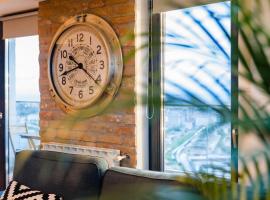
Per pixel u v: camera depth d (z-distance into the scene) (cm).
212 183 68
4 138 410
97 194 197
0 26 389
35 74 375
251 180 64
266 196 62
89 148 280
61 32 301
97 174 200
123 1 263
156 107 69
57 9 306
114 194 186
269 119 60
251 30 59
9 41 407
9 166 411
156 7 233
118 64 263
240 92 63
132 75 252
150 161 270
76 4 293
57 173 211
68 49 297
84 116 86
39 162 224
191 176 74
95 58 278
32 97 382
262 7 59
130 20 258
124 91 74
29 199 202
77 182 201
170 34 77
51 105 312
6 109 411
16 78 405
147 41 80
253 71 60
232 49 65
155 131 264
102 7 276
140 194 172
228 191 67
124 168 200
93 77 279
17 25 371
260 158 62
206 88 69
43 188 213
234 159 67
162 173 183
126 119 263
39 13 321
